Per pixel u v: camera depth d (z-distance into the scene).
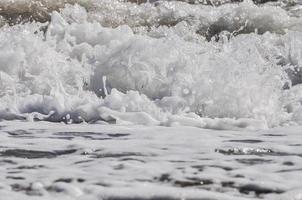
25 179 5.96
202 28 17.47
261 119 9.79
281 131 8.99
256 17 17.70
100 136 8.32
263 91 10.27
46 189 5.66
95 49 12.88
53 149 7.36
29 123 9.50
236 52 11.98
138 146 7.53
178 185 5.83
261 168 6.43
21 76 11.88
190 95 10.40
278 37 15.98
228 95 10.22
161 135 8.34
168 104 10.34
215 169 6.36
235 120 9.59
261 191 5.70
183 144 7.68
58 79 11.23
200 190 5.64
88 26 13.91
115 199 5.42
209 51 12.21
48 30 14.00
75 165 6.54
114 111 9.90
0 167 6.44
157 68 11.33
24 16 16.94
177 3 18.14
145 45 11.83
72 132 8.65
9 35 12.95
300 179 6.02
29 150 7.30
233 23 17.64
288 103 10.73
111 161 6.69
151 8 17.80
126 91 10.99
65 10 16.97
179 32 17.27
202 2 18.53
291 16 17.97
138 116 9.73
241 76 10.52
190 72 10.96
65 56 12.68
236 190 5.72
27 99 10.65
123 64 11.60
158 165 6.51
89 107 10.12
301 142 8.01
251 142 7.93
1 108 10.34
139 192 5.55
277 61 13.15
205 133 8.61
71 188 5.63
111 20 17.27
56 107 10.30
